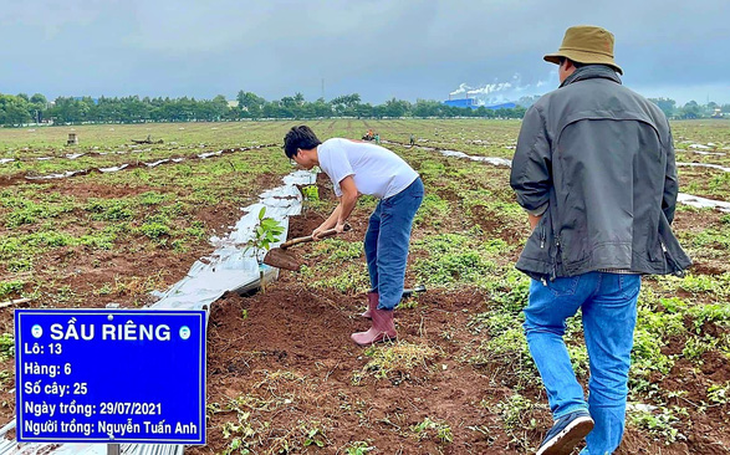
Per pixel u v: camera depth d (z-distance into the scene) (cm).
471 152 2955
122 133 5688
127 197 1229
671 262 286
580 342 473
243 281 644
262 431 346
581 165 275
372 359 452
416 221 1015
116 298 611
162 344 254
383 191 460
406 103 13100
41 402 256
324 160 461
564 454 282
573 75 301
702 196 1413
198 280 657
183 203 1108
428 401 391
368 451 332
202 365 256
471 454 333
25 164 2003
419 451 333
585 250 273
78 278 669
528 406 367
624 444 331
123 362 255
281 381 407
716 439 338
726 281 655
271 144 3700
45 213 1019
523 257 294
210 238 909
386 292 472
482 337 498
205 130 6525
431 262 714
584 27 303
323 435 344
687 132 5616
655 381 407
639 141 280
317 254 790
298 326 512
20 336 252
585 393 390
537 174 288
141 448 329
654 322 489
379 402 387
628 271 270
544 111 290
